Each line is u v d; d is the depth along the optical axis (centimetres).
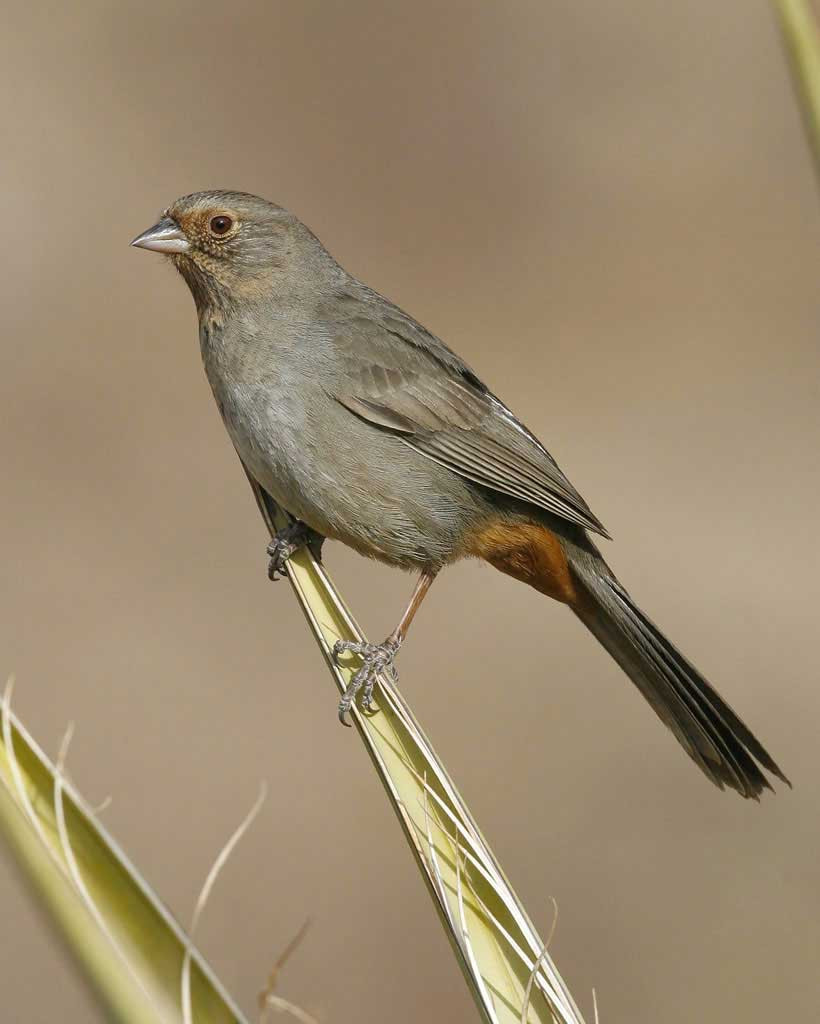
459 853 421
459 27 2047
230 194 751
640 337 1744
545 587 779
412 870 1063
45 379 1539
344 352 735
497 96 1984
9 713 354
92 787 1109
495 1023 392
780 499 1538
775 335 1753
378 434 737
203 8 2016
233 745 1160
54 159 1797
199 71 1942
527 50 2044
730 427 1645
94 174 1789
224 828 1084
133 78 1930
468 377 777
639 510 1520
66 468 1438
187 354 1600
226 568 1345
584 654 1288
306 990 968
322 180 1852
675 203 1906
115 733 1161
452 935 414
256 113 1914
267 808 1104
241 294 738
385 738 465
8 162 1783
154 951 348
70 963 316
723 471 1579
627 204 1908
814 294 1808
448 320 1736
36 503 1391
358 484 735
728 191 1902
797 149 1955
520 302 1778
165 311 1647
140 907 349
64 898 314
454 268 1806
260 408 729
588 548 771
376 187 1864
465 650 1283
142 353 1592
